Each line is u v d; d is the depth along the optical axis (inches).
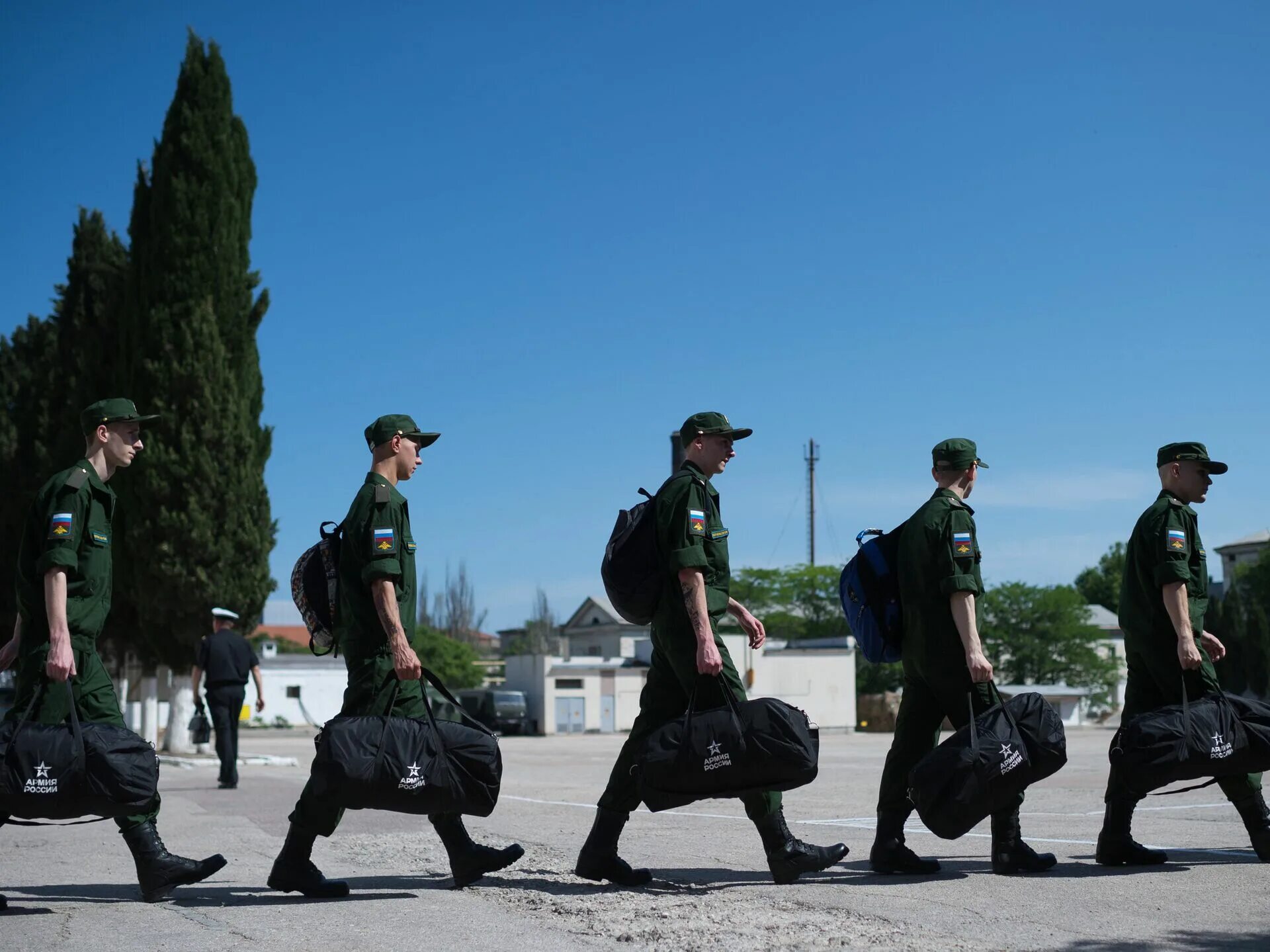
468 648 2901.1
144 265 947.3
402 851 282.8
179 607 900.6
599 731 2166.6
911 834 312.7
